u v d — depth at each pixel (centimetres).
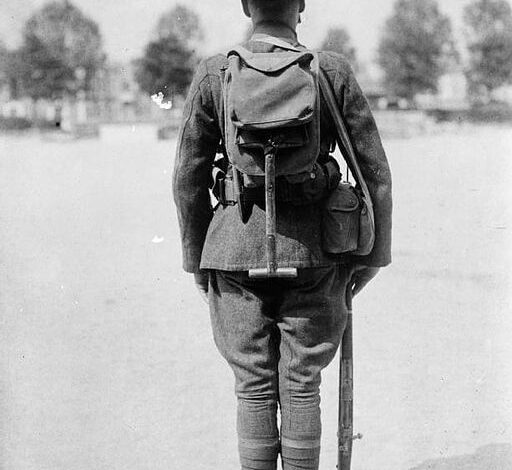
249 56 238
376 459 341
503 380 428
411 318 563
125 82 7312
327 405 414
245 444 252
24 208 1216
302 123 226
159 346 513
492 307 586
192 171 254
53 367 459
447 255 791
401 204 1169
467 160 1881
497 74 7250
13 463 331
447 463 332
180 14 7431
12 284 699
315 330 250
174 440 361
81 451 343
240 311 252
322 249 248
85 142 3272
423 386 427
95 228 1021
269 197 231
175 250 870
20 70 6850
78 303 630
